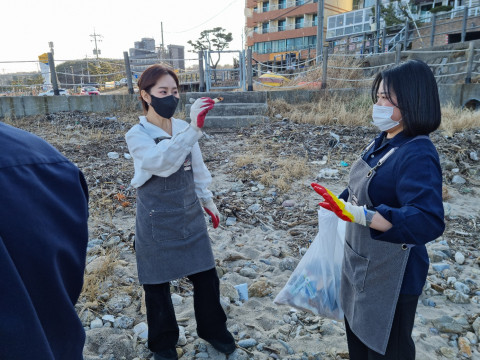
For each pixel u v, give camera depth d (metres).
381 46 18.70
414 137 1.48
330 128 8.05
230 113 9.35
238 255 3.61
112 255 3.54
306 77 12.94
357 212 1.35
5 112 9.88
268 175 5.62
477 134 7.09
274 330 2.64
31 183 0.70
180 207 2.09
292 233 4.10
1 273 0.60
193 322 2.74
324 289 2.19
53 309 0.71
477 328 2.63
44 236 0.69
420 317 2.78
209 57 11.34
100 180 5.52
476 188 5.54
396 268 1.53
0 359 0.59
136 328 2.62
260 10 46.53
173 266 2.12
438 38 18.47
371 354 1.67
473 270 3.43
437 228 1.31
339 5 42.94
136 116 9.89
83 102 10.34
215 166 6.39
